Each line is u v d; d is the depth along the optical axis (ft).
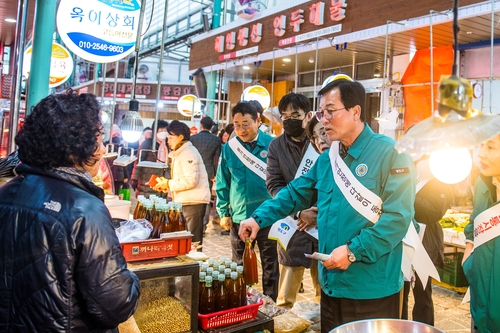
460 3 15.17
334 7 20.13
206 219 21.42
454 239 14.62
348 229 6.70
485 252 6.67
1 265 4.06
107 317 4.12
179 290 7.01
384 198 6.51
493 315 6.50
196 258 8.66
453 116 3.05
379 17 18.13
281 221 10.07
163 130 25.08
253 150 11.77
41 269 3.94
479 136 3.00
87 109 4.48
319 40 21.09
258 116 12.10
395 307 6.80
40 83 9.71
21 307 3.97
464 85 2.96
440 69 19.10
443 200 10.26
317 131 9.31
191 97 29.50
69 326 3.99
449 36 17.78
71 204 4.15
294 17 22.62
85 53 9.77
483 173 6.53
